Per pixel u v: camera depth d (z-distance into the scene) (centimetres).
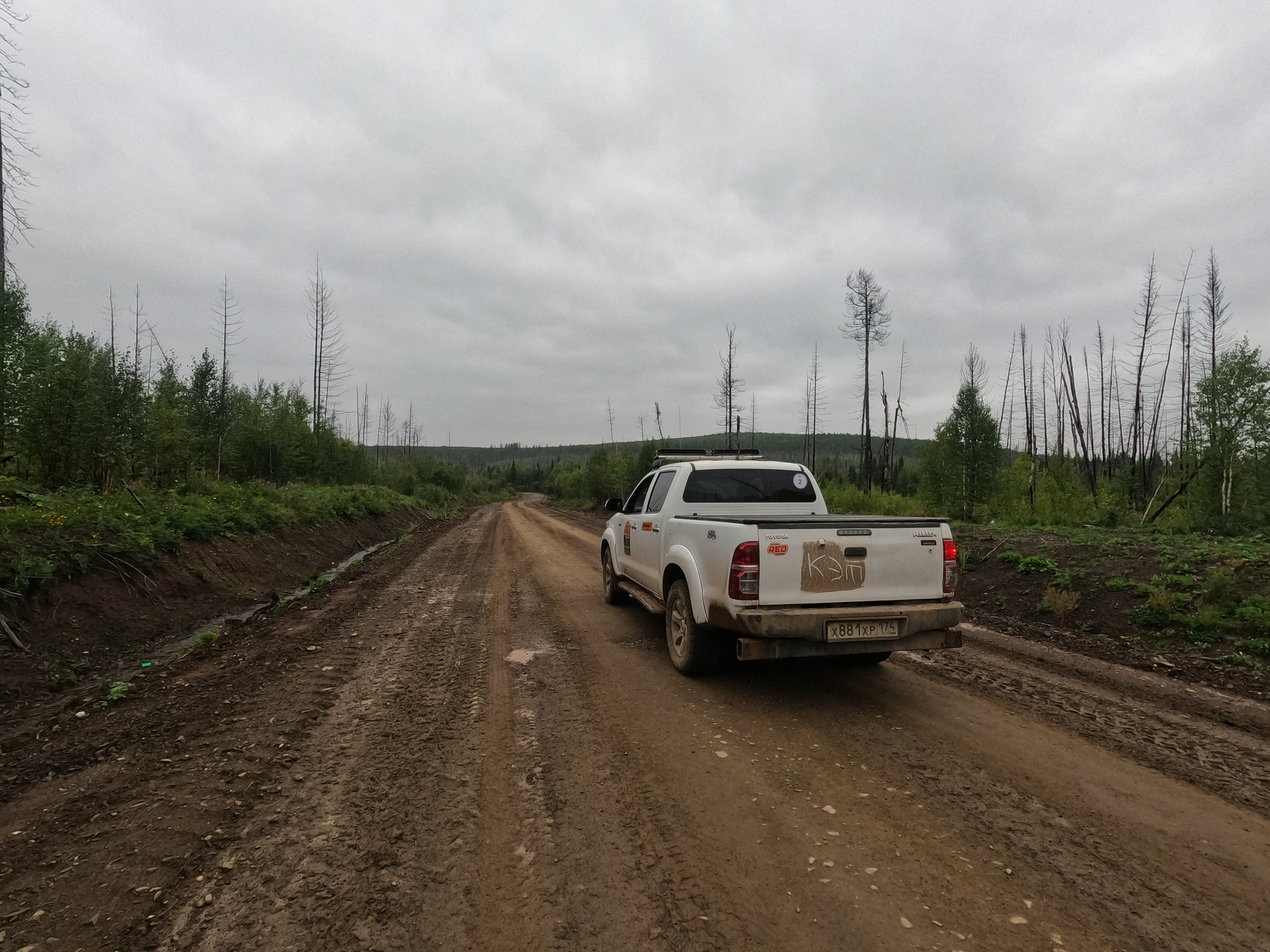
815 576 468
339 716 462
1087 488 2012
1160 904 254
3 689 504
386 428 5541
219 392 2217
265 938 234
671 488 661
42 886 265
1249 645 596
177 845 296
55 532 728
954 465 1723
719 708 480
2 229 1154
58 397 1134
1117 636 683
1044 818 322
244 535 1148
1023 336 3062
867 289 2602
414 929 239
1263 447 1114
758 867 279
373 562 1462
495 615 822
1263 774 371
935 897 259
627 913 248
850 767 379
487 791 348
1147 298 2317
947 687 530
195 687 535
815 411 3403
